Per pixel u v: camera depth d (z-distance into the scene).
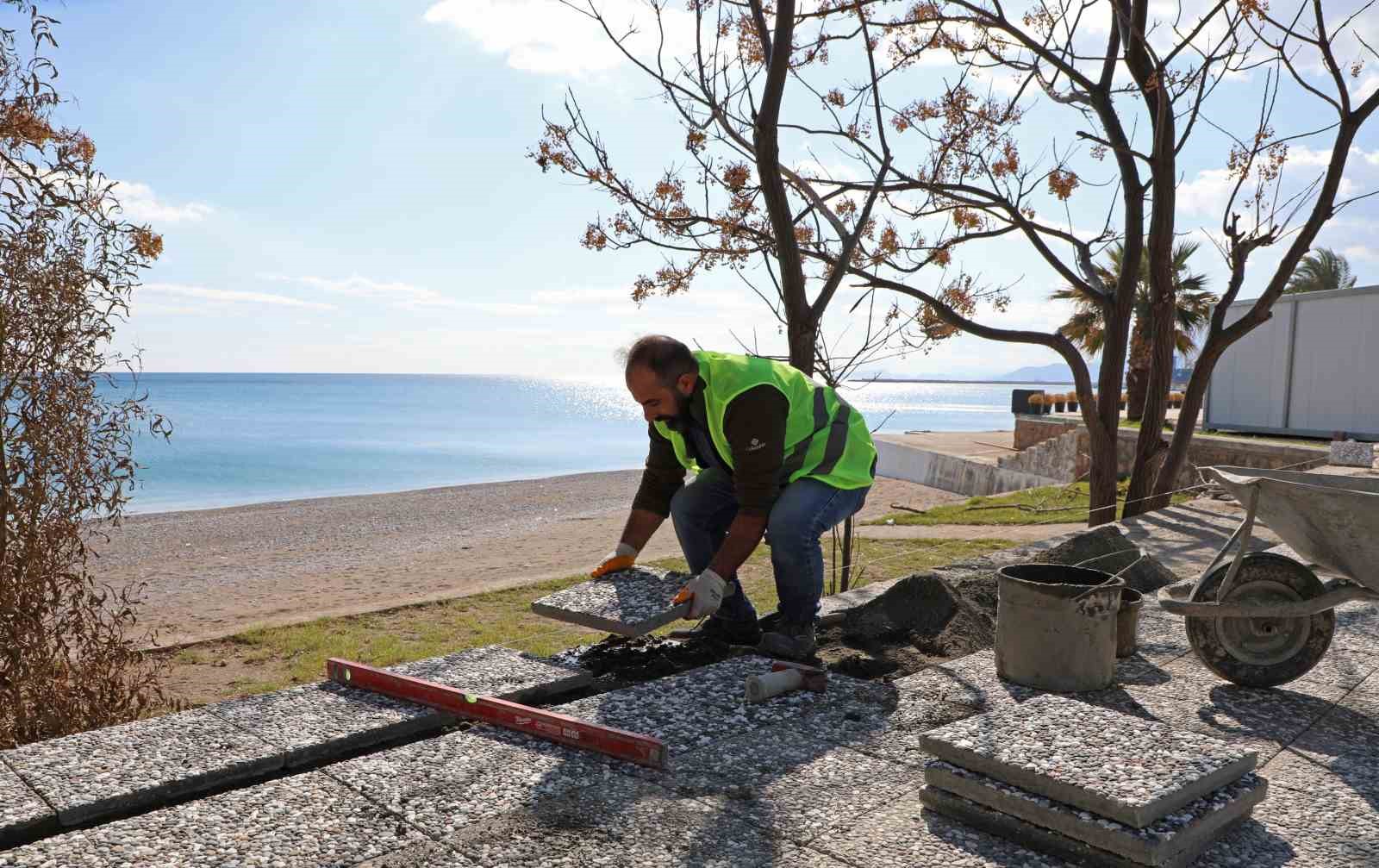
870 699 3.48
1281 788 2.75
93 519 5.66
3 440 4.60
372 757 2.86
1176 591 3.95
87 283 4.78
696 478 4.29
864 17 6.88
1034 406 35.22
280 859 2.21
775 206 6.59
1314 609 3.52
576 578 11.67
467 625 9.38
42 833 2.44
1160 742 2.57
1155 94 10.82
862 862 2.24
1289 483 3.47
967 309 8.33
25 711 4.75
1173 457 11.49
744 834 2.39
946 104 8.25
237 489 35.12
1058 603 3.58
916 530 13.59
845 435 4.07
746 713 3.31
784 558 3.92
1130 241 10.94
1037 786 2.35
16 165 4.59
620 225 7.50
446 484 37.34
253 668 8.02
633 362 3.71
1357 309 18.59
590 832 2.38
